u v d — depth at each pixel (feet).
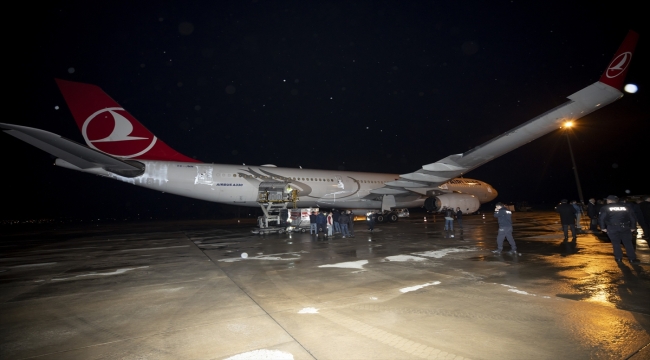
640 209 35.37
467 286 21.53
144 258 36.55
